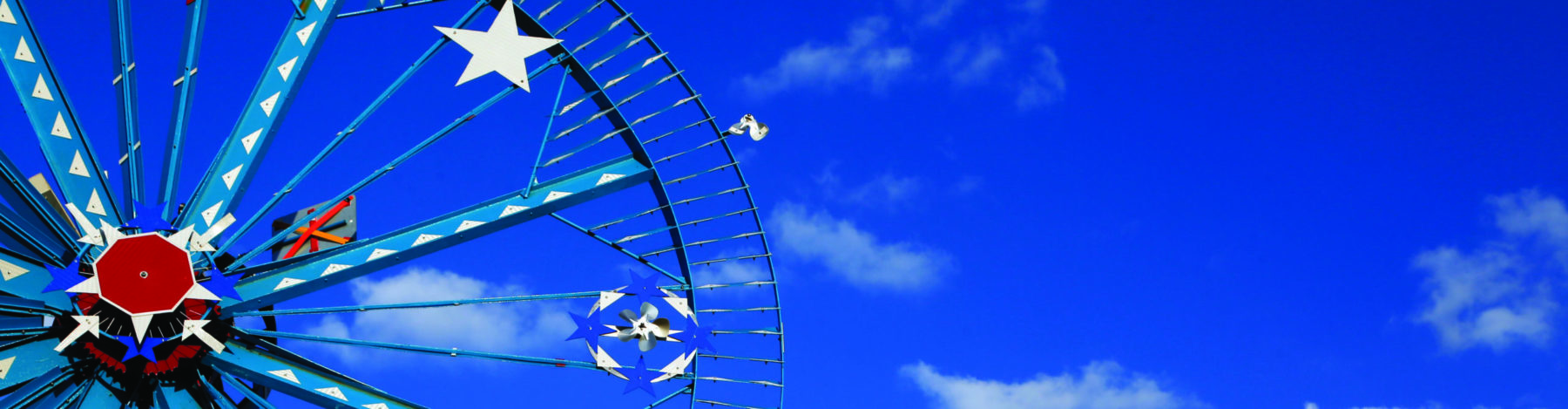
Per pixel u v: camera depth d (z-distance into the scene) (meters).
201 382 26.20
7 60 24.81
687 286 30.61
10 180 24.02
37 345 24.45
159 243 24.73
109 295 24.25
